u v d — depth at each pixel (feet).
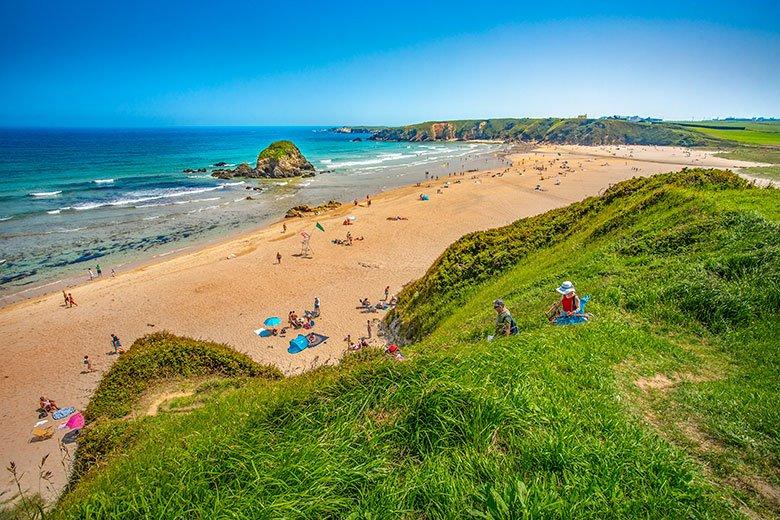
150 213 181.57
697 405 20.79
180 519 14.78
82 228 156.25
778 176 203.62
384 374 20.94
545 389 20.34
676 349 27.50
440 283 69.46
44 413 61.67
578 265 49.49
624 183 74.54
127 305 96.27
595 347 26.89
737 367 25.27
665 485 14.48
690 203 52.08
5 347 79.77
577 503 13.24
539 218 81.71
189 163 371.56
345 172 326.44
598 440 16.78
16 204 189.67
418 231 152.87
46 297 100.63
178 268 117.91
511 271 64.69
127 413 35.29
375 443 16.42
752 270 34.42
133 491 16.61
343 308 95.09
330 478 14.89
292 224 165.89
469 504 13.57
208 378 40.47
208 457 17.54
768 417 19.39
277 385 32.07
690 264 38.32
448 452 15.70
